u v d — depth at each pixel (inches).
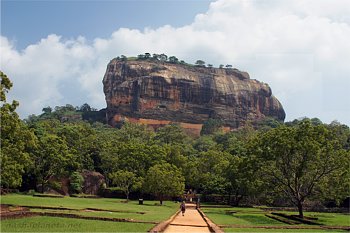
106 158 3410.4
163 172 2556.6
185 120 7628.0
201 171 3378.4
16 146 1544.0
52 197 2268.7
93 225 981.8
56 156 2689.5
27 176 2728.8
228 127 7746.1
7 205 1376.7
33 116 6894.7
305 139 1657.2
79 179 3031.5
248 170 1879.9
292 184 1861.5
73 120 7431.1
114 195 3230.8
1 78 1390.3
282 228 1167.0
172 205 2536.9
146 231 874.8
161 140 5113.2
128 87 7603.4
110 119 7598.4
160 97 7637.8
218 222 1295.5
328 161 1662.2
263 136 1883.6
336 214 2231.8
